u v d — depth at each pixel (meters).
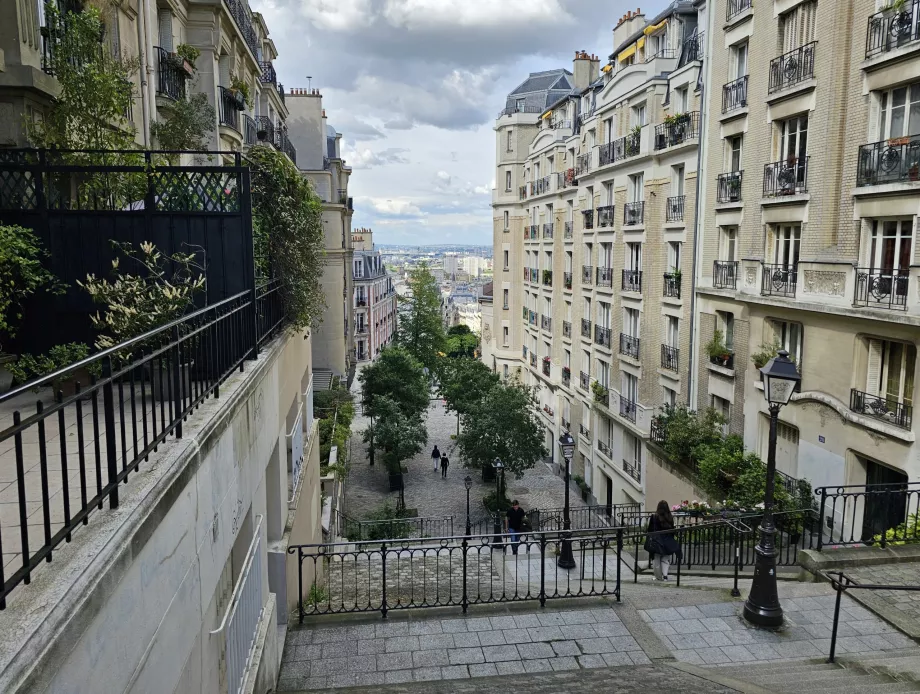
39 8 8.00
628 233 25.66
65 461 2.83
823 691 6.30
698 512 13.51
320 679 7.27
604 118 28.11
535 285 40.44
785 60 16.05
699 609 8.91
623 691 6.56
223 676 5.18
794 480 15.80
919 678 6.69
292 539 10.09
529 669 7.37
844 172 14.26
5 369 7.36
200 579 4.45
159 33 13.83
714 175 19.66
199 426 4.64
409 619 8.71
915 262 12.41
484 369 39.38
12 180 7.57
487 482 32.97
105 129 8.99
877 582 9.22
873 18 13.33
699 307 20.62
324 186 42.91
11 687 2.02
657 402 23.78
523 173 44.59
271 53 26.27
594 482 29.45
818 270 14.88
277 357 8.95
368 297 82.94
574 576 12.63
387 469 33.19
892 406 13.23
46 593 2.47
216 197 7.88
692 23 23.42
